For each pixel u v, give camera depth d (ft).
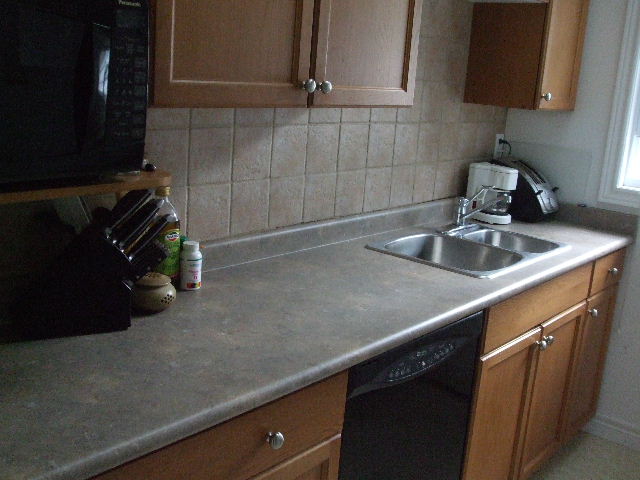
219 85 5.04
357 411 5.37
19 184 4.27
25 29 3.84
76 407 3.94
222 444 4.25
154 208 5.27
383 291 6.45
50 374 4.32
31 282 5.12
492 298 6.53
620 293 9.85
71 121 4.23
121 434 3.69
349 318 5.68
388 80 6.51
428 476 6.47
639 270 9.64
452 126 9.63
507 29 9.05
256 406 4.31
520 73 9.04
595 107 9.80
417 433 6.13
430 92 9.07
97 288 4.91
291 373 4.58
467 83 9.59
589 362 9.46
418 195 9.37
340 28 5.84
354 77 6.12
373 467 5.71
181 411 3.98
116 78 4.41
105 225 5.01
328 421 5.05
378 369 5.41
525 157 10.52
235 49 5.10
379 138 8.49
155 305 5.40
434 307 6.08
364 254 7.73
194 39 4.82
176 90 4.79
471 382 6.72
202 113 6.40
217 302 5.84
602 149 9.82
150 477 3.88
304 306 5.90
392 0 6.29
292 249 7.60
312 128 7.57
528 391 7.79
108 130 4.47
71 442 3.59
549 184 10.14
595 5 9.59
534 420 8.20
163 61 4.67
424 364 5.92
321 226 7.90
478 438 7.05
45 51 3.97
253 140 6.94
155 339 4.97
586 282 8.66
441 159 9.61
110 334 5.00
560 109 9.66
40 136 4.09
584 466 9.46
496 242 9.42
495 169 9.51
